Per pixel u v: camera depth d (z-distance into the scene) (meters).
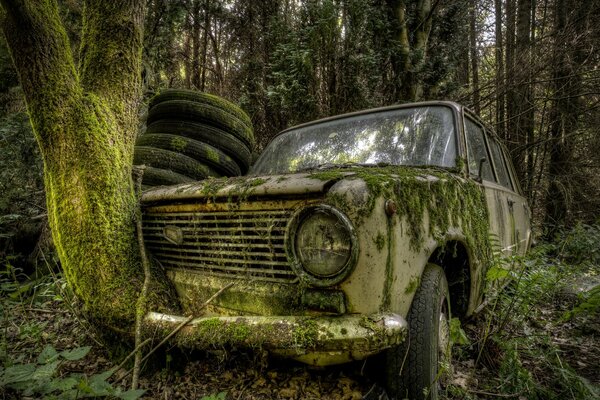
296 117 6.84
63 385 1.53
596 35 7.87
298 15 7.76
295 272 1.50
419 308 1.71
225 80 10.70
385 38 7.55
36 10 2.11
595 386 2.00
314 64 6.69
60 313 2.97
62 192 2.21
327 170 1.76
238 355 1.98
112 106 2.49
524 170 8.97
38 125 2.23
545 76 8.26
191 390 1.92
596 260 4.97
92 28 2.65
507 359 2.16
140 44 2.74
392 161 2.55
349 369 1.93
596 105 8.16
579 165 8.33
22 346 2.45
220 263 1.83
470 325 2.79
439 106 2.75
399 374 1.70
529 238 4.87
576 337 2.90
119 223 2.19
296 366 2.00
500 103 9.27
